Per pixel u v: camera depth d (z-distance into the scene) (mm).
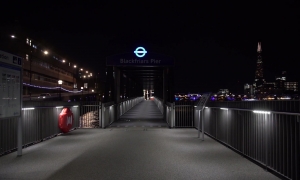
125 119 23266
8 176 6500
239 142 9102
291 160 5852
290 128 5934
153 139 12234
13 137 9492
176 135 13531
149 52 19922
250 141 8180
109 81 21250
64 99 79188
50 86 89250
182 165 7516
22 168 7223
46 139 12203
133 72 29422
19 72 8734
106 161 7980
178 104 17281
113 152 9312
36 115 11242
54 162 7879
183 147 10250
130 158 8383
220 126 11359
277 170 6504
